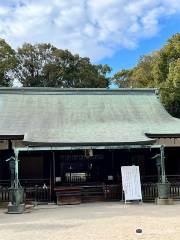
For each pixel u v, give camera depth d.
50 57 49.44
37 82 48.22
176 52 33.47
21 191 17.95
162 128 23.94
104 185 22.05
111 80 55.16
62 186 22.19
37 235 11.02
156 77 34.34
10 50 45.31
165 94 32.44
